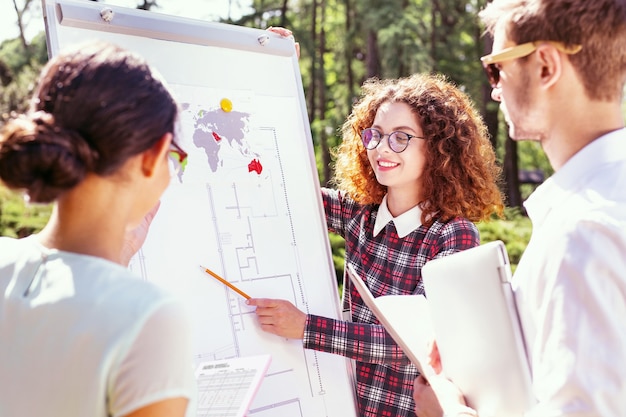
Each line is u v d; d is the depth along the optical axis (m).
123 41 1.79
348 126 2.47
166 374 0.95
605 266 1.03
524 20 1.16
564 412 1.04
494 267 1.20
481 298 1.24
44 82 1.01
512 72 1.20
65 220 1.04
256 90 2.02
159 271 1.74
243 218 1.91
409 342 1.47
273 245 1.95
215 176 1.89
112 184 1.02
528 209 1.22
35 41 10.08
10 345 1.00
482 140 2.44
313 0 11.71
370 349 1.91
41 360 0.97
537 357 1.10
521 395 1.20
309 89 11.23
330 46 12.30
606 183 1.10
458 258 1.29
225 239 1.87
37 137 0.94
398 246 2.21
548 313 1.08
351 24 11.17
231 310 1.82
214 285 1.81
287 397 1.84
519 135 1.23
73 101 0.97
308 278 1.99
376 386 2.14
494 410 1.26
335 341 1.89
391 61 10.09
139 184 1.04
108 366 0.94
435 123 2.18
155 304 0.97
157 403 0.94
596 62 1.13
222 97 1.94
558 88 1.16
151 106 1.00
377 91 2.38
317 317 1.90
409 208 2.23
